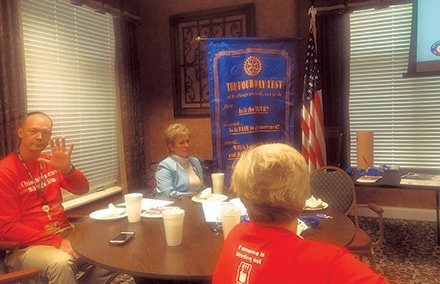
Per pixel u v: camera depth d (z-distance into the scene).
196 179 3.02
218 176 2.57
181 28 4.96
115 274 2.29
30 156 2.45
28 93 3.49
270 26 4.60
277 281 0.89
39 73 3.62
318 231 1.82
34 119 2.41
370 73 4.52
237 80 4.16
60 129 3.85
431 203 4.32
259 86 4.20
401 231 4.02
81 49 4.14
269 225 1.00
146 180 4.82
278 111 4.23
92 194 4.26
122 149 4.49
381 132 4.54
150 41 5.18
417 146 4.41
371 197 4.54
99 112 4.42
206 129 4.95
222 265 1.04
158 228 1.91
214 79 4.14
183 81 5.00
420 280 2.90
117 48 4.39
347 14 4.29
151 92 5.23
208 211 2.15
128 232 1.82
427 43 3.94
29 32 3.48
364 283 0.82
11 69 3.04
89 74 4.27
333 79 4.35
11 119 3.03
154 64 5.19
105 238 1.78
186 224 1.95
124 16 4.40
